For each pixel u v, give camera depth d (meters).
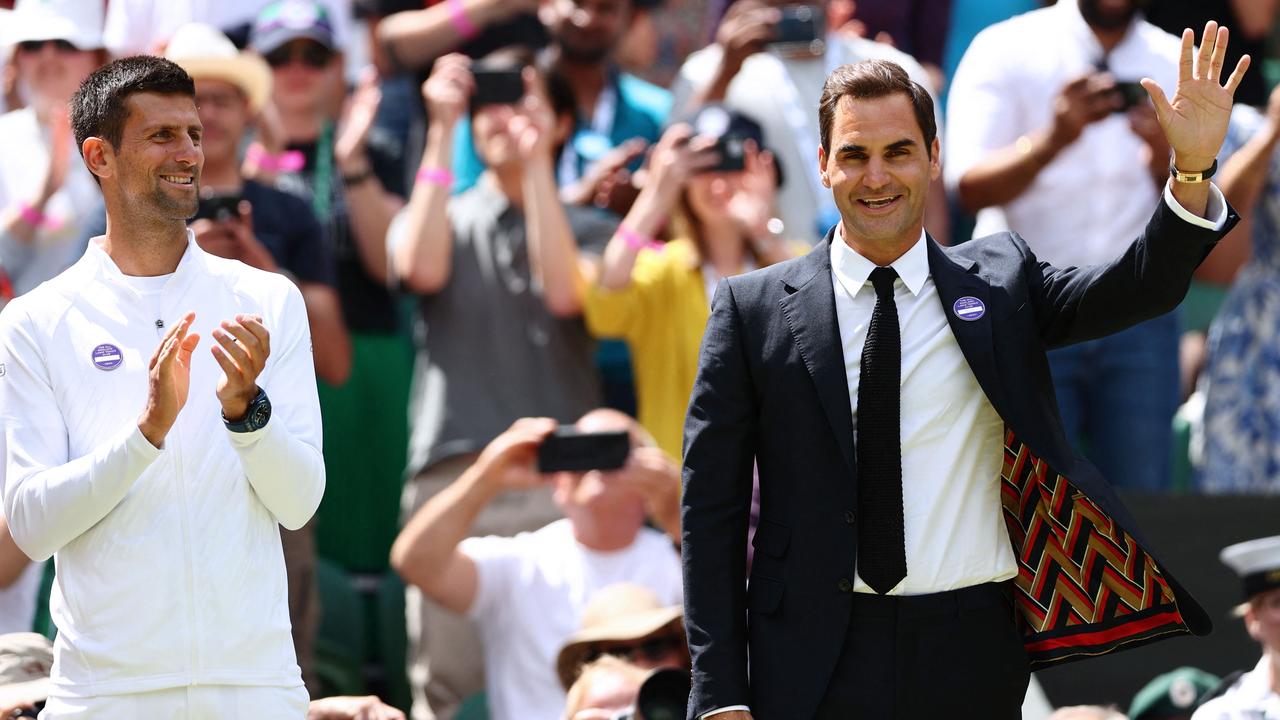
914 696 13.31
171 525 13.48
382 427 27.34
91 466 13.02
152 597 13.39
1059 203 26.03
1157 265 12.88
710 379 13.76
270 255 24.84
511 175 25.81
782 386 13.56
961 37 31.44
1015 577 13.80
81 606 13.46
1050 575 13.72
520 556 23.25
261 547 13.75
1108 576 13.58
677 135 25.19
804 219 27.12
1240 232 27.12
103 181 13.85
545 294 25.25
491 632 23.23
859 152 13.38
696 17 33.75
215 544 13.54
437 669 23.66
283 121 27.73
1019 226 26.33
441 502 22.88
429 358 25.50
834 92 13.59
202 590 13.45
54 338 13.77
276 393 13.94
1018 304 13.62
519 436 22.81
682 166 25.03
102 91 13.73
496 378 25.23
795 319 13.66
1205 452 27.02
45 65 26.64
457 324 25.42
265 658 13.65
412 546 22.70
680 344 24.89
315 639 25.53
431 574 22.72
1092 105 25.16
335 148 28.08
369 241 27.39
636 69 32.25
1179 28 29.69
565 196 27.48
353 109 27.70
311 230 25.33
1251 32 29.62
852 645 13.35
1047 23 26.67
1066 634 13.71
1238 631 23.30
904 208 13.41
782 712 13.30
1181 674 22.17
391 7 30.45
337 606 26.12
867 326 13.66
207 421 13.70
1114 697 23.03
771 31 27.72
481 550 23.23
